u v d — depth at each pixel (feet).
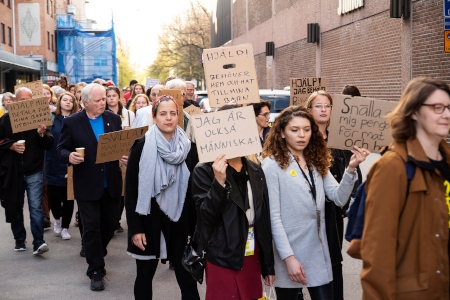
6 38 149.18
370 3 56.34
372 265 9.27
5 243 29.32
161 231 16.85
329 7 69.87
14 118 25.50
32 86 36.14
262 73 117.08
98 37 149.48
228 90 15.81
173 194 16.75
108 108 32.35
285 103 42.14
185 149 16.88
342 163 17.49
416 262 9.36
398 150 9.53
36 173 26.50
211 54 15.79
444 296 9.29
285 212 14.17
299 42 86.28
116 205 22.75
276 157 14.32
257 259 13.93
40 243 26.61
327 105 17.71
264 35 113.50
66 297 21.12
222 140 13.64
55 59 178.91
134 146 16.89
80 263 25.68
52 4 177.68
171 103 16.74
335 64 68.80
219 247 13.61
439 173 9.44
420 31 45.65
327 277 14.28
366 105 14.98
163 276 23.75
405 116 9.52
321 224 14.40
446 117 9.34
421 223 9.35
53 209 30.89
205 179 14.02
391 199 9.34
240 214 13.65
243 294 13.65
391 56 51.88
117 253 27.43
